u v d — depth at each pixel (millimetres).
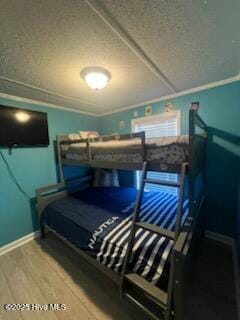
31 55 1413
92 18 1027
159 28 1142
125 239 1513
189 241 1244
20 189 2576
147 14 1013
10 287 1735
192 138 1293
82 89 2258
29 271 1952
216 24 1112
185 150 1401
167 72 1846
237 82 2053
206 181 2408
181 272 1044
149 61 1590
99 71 1695
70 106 3135
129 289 1340
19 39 1195
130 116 3248
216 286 1635
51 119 2984
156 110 2846
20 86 2105
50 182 2979
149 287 1170
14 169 2504
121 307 1476
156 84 2191
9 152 2447
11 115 2377
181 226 1314
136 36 1221
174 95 2600
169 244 1347
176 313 1060
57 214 2258
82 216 2074
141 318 1365
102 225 1807
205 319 1340
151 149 1611
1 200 2371
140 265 1286
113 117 3568
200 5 954
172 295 1060
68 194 3031
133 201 2508
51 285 1742
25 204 2633
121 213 2098
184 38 1260
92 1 905
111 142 2000
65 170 3197
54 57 1458
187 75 1945
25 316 1438
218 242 2324
